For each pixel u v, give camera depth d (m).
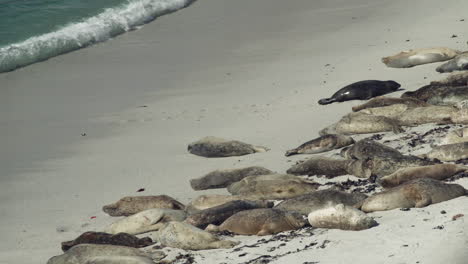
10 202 33.06
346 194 27.33
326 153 34.88
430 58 46.06
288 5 65.00
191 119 42.59
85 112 44.97
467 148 30.16
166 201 30.52
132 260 23.66
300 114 41.19
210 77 49.78
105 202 32.41
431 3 60.03
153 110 44.62
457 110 35.75
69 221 30.64
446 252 20.69
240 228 26.25
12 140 40.94
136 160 37.25
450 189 25.58
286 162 34.59
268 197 29.98
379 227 23.84
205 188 32.78
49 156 38.62
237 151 36.44
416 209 25.03
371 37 53.94
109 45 58.06
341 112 40.56
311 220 25.20
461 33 51.00
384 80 44.50
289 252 23.23
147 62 53.84
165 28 61.66
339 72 47.44
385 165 30.25
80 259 24.77
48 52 56.25
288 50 53.69
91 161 37.66
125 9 66.25
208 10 65.81
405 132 35.69
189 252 25.34
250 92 46.12
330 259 21.88
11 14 63.91
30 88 49.47
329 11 62.25
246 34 58.41
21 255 27.52
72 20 63.03
